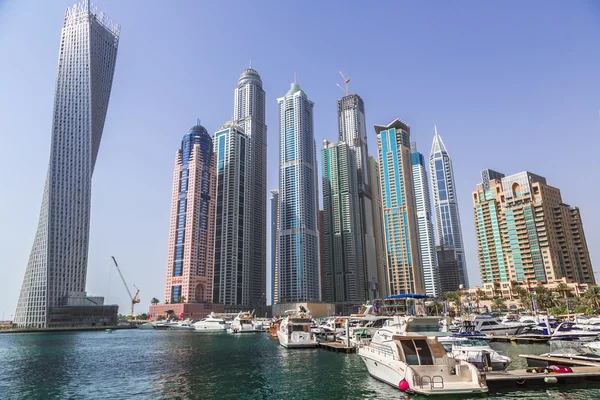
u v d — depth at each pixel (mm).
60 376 50156
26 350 89000
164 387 41938
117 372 52938
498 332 82688
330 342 81375
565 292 199750
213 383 43656
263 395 37188
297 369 52250
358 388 38094
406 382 32562
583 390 34656
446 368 33812
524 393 33688
